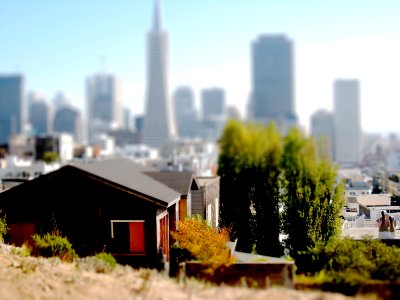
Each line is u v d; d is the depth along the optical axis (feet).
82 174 81.30
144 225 79.05
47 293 51.67
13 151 501.97
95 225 80.43
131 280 59.21
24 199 82.74
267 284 60.29
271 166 117.39
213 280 64.08
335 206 98.17
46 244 71.46
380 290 58.95
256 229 106.63
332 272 62.95
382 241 90.17
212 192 104.42
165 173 102.06
